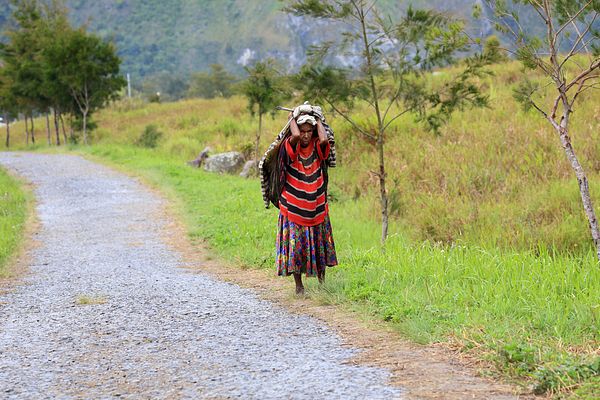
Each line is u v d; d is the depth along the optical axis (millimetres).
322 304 13031
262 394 8312
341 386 8445
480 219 21750
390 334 10766
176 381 9039
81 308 13844
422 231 22438
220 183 35094
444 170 28531
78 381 9234
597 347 9297
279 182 13469
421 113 19750
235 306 13375
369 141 35531
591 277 13016
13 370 9812
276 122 49656
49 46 70438
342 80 19125
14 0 83625
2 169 45812
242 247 20047
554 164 26125
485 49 17984
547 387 7984
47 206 31531
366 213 25797
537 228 20078
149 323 12336
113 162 48188
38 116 131500
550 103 33125
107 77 71688
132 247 21922
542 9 14758
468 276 13812
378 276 14242
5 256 20438
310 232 13562
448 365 9117
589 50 14492
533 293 11953
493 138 30812
